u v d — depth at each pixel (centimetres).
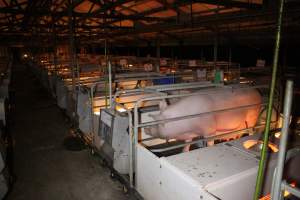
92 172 384
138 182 287
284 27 632
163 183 236
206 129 322
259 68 699
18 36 1817
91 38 1277
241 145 279
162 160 239
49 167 403
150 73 558
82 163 414
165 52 1478
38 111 760
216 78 434
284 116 126
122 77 499
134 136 283
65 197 323
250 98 369
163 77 516
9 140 521
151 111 386
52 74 962
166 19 841
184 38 1112
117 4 463
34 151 465
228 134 337
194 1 441
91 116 437
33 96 998
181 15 875
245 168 226
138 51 1611
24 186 349
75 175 376
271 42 742
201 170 222
